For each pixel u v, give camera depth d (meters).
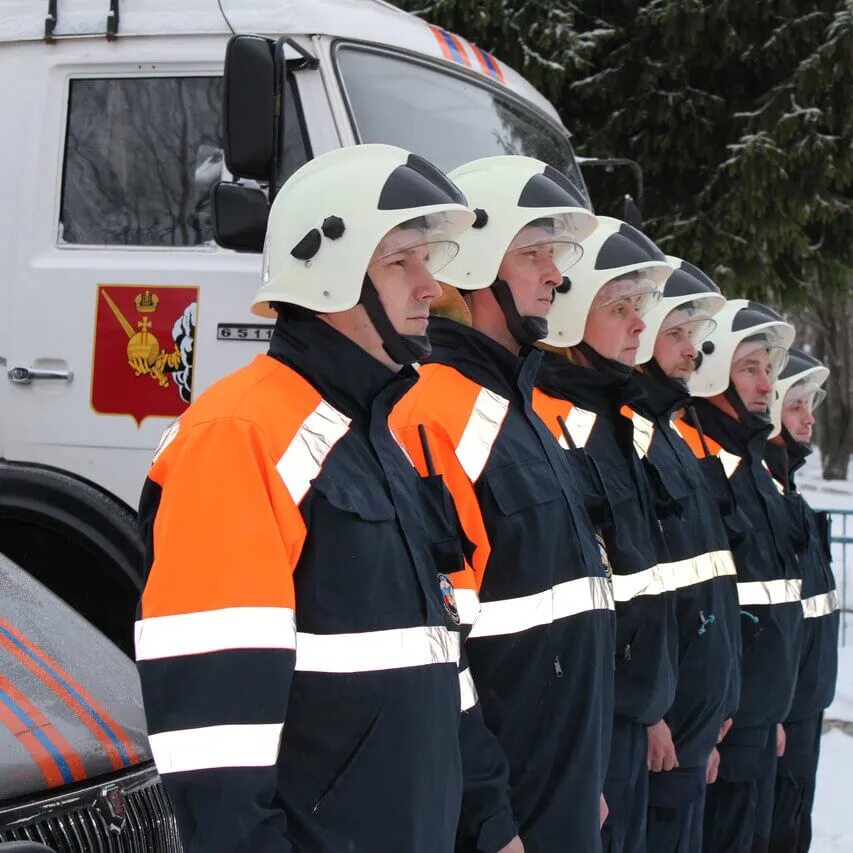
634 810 2.93
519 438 2.48
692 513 3.30
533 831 2.34
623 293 2.95
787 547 3.94
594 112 8.70
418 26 4.29
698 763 3.25
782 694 3.78
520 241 2.59
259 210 3.42
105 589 3.81
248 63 3.30
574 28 8.35
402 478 1.96
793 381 4.43
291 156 3.73
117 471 3.77
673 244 8.42
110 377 3.79
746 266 8.45
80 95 3.95
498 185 2.62
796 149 8.01
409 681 1.80
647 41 8.38
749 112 8.30
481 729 2.14
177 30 3.85
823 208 8.25
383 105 3.93
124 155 3.88
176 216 3.82
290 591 1.73
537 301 2.63
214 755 1.63
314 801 1.76
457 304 2.61
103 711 2.19
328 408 1.91
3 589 2.46
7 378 3.89
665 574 3.04
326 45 3.76
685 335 3.47
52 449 3.84
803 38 8.07
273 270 2.04
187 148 3.84
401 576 1.84
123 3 3.92
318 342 1.95
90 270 3.84
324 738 1.76
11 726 2.04
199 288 3.73
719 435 3.96
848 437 20.41
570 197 2.64
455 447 2.41
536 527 2.39
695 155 8.48
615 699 2.80
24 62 4.00
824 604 4.38
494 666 2.37
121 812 2.06
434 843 1.81
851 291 9.30
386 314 2.02
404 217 1.98
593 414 2.95
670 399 3.43
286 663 1.69
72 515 3.73
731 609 3.42
